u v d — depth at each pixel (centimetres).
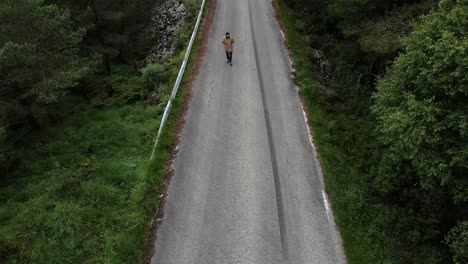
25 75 1852
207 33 2542
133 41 2895
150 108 1930
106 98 2209
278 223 1326
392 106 1341
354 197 1426
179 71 2084
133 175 1526
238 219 1335
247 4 2984
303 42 2495
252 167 1544
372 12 2158
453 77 1057
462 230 1085
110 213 1366
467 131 1015
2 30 1738
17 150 1897
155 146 1609
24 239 1304
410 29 1820
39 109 2028
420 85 1171
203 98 1938
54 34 1909
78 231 1314
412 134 1102
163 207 1374
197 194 1424
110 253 1230
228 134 1714
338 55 2434
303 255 1228
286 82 2088
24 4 1778
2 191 1642
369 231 1309
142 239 1263
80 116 2102
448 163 1080
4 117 1844
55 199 1454
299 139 1698
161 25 3045
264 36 2533
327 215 1360
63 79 1836
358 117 1961
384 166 1448
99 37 2609
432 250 1234
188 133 1712
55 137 1972
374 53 2006
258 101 1931
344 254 1238
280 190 1448
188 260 1208
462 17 1100
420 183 1275
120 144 1756
